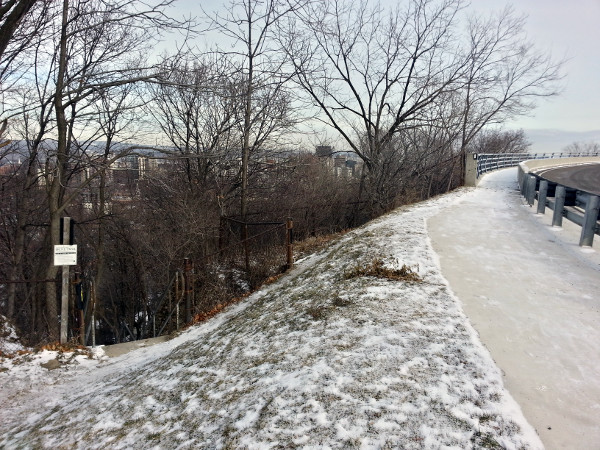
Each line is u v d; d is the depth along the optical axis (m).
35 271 15.03
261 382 3.58
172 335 7.72
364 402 2.92
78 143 14.14
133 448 3.27
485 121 27.52
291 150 17.39
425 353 3.51
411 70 21.78
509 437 2.48
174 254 13.70
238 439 2.87
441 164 26.34
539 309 4.54
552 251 7.10
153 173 14.88
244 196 15.61
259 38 15.11
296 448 2.62
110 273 20.20
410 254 6.75
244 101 14.66
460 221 10.05
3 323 8.66
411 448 2.44
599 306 4.62
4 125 8.20
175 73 10.41
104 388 5.04
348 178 24.78
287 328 4.83
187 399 3.82
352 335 4.04
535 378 3.17
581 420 2.68
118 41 11.92
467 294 5.02
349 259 7.55
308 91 21.19
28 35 10.52
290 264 10.62
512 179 23.67
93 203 18.48
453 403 2.82
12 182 15.11
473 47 30.16
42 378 6.01
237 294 10.30
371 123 21.84
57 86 10.22
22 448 3.85
